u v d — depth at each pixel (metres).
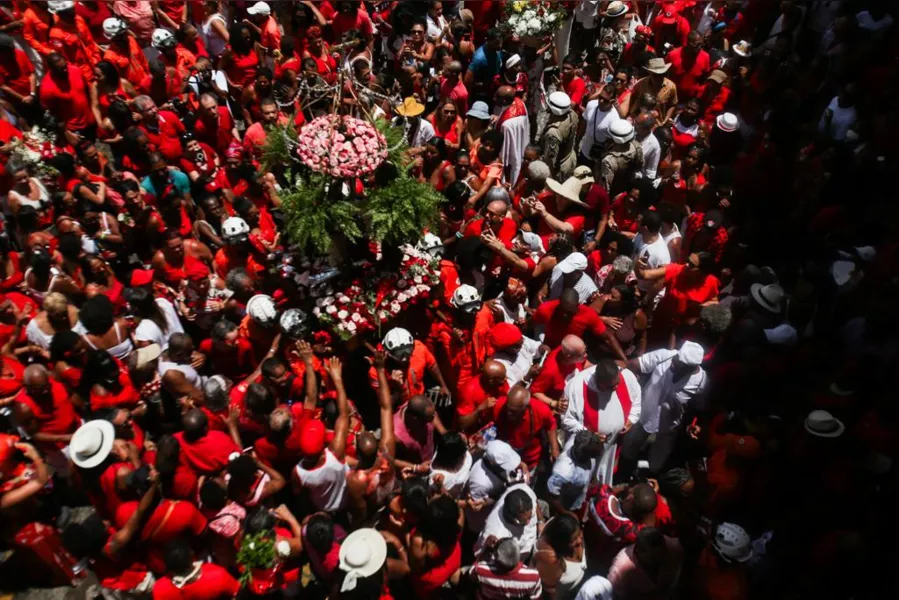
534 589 5.32
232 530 5.73
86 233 8.24
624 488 6.45
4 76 9.65
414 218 7.93
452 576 5.93
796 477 6.43
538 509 6.08
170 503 5.55
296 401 6.86
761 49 11.02
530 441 6.57
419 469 6.21
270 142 8.44
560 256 8.05
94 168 8.91
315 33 10.64
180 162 9.26
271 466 6.31
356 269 7.79
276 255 7.84
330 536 5.43
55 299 6.69
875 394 6.45
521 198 9.21
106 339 6.80
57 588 6.31
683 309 7.79
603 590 5.36
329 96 9.03
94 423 5.69
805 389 6.84
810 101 10.95
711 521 6.05
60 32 9.88
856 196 9.02
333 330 7.42
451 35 11.94
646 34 11.71
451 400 7.52
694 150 9.58
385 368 7.02
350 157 7.55
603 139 10.05
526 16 10.77
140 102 8.91
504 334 7.03
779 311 7.56
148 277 7.60
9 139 8.73
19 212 7.85
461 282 8.05
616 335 7.74
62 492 6.80
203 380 6.93
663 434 7.04
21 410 6.07
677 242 8.37
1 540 6.52
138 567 5.76
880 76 10.30
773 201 9.38
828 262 7.91
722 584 5.54
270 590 5.68
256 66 10.84
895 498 5.79
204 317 7.85
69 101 9.62
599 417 6.48
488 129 10.03
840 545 5.52
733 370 6.69
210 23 11.23
